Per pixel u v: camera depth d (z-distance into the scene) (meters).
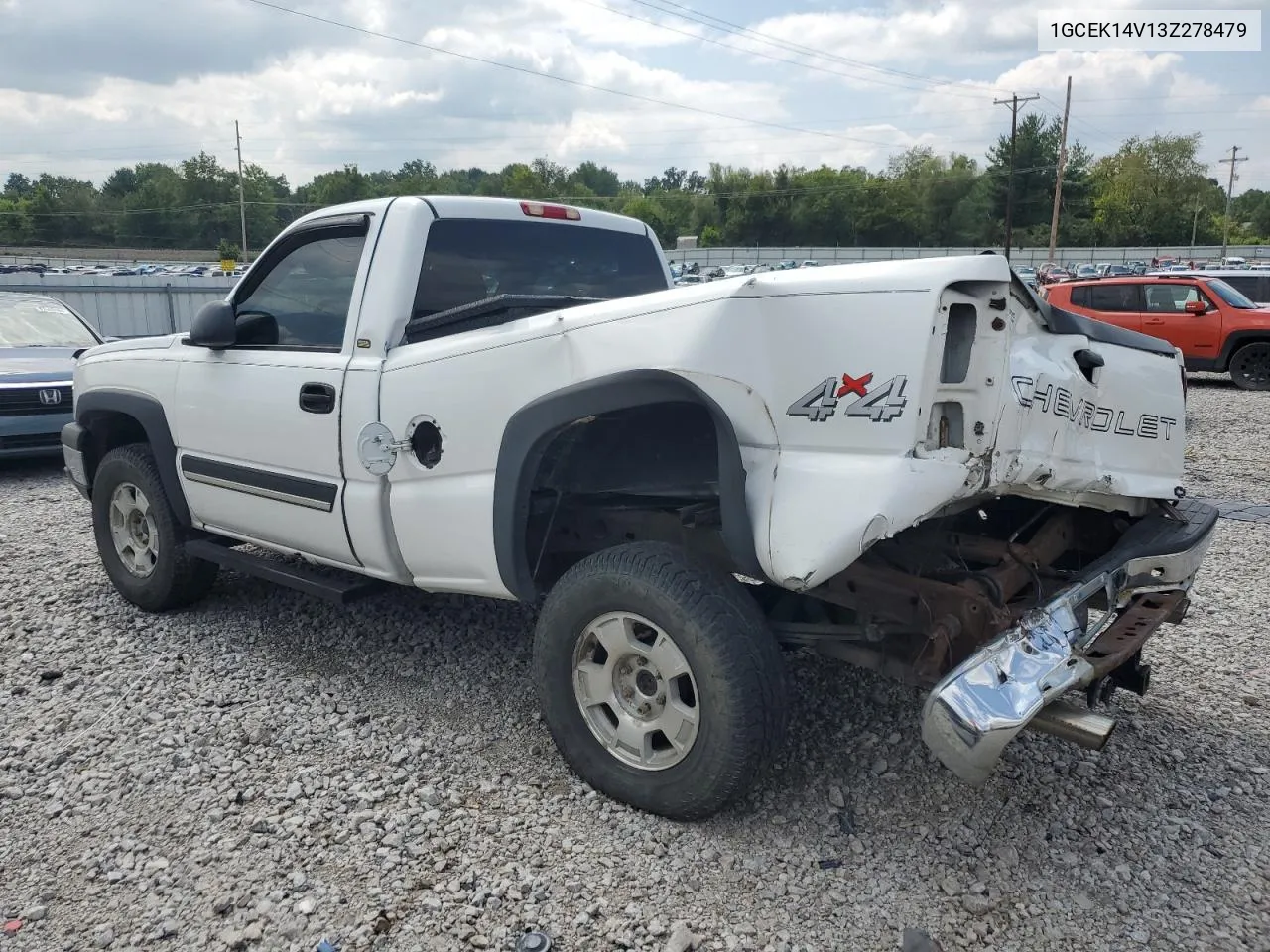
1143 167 95.81
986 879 2.96
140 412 4.87
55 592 5.50
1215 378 17.92
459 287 4.08
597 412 3.06
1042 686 2.71
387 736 3.80
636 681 3.21
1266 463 9.76
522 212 4.36
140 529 5.14
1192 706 4.16
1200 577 5.96
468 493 3.50
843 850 3.08
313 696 4.15
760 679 2.94
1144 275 17.19
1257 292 17.25
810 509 2.74
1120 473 3.49
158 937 2.70
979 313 2.77
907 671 3.05
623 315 3.06
